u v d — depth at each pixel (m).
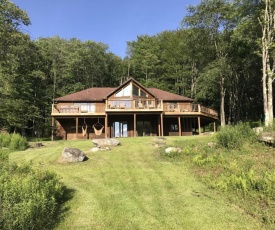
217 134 14.84
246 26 23.44
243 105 39.31
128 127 28.89
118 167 12.46
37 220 6.04
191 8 28.73
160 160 13.55
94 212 7.36
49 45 47.84
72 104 28.53
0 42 30.75
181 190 9.12
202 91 31.05
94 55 50.50
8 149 18.36
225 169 10.56
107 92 30.95
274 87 30.17
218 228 6.41
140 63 51.59
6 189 6.05
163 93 31.70
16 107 27.83
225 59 29.42
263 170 9.76
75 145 18.86
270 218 6.70
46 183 7.61
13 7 30.81
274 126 14.04
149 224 6.67
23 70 33.69
